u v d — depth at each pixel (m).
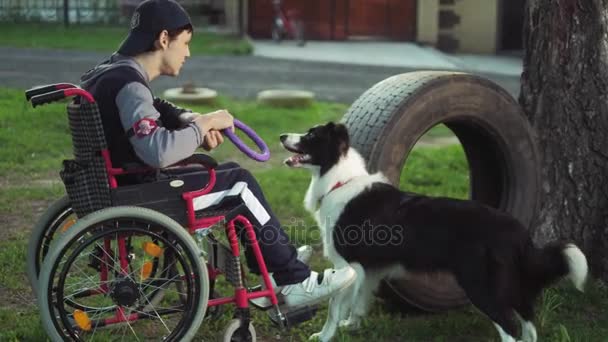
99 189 3.24
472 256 3.62
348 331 4.07
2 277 4.57
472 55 18.89
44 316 3.23
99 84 3.24
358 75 14.62
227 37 18.70
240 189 3.47
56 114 9.59
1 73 12.86
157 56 3.36
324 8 19.50
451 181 7.43
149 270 3.56
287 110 10.95
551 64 4.76
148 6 3.31
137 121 3.17
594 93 4.65
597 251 4.75
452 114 4.39
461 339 4.03
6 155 7.71
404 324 4.19
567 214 4.81
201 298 3.37
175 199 3.34
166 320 4.05
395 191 3.88
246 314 3.55
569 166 4.77
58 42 16.50
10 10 19.44
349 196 3.87
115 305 3.71
